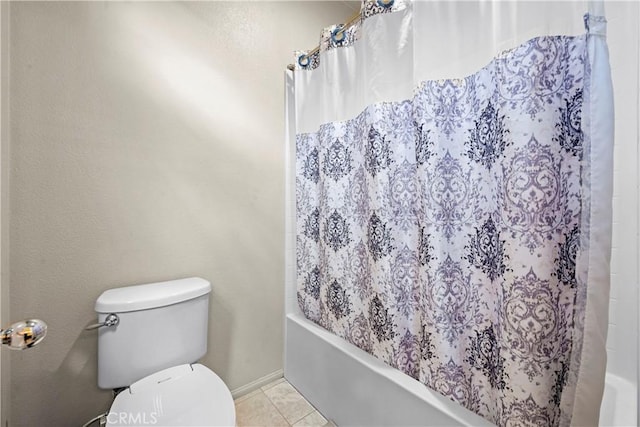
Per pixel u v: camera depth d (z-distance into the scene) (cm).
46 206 101
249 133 148
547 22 70
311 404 143
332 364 129
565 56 69
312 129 148
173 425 81
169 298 109
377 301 110
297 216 154
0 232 90
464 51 88
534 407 71
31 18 97
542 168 70
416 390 95
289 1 162
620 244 88
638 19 80
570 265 70
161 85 123
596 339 64
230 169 143
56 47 101
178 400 91
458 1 88
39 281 100
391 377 102
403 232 107
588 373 64
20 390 99
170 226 126
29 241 99
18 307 97
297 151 152
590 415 65
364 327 123
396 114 107
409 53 104
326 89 135
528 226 71
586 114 65
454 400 90
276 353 162
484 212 87
